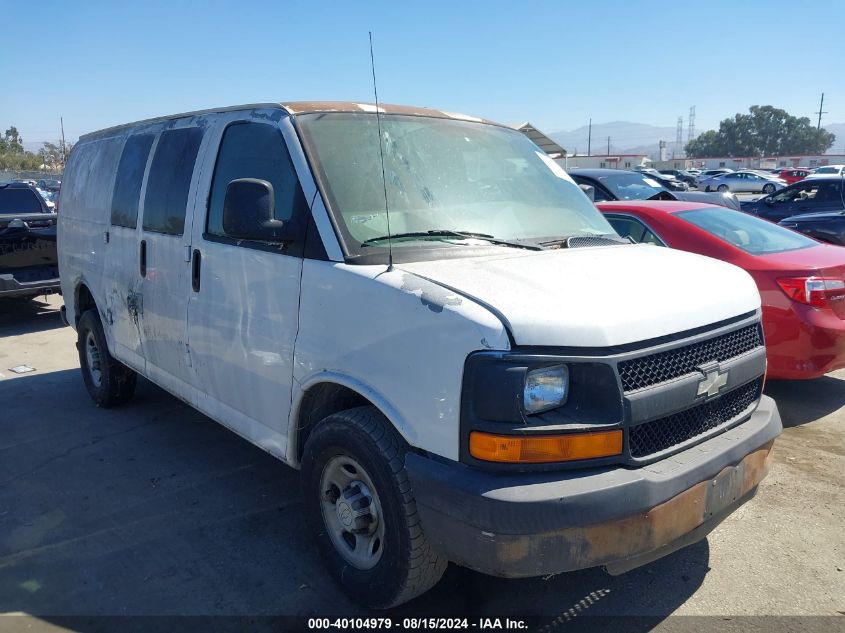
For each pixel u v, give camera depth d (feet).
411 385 8.89
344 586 10.49
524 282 9.16
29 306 37.17
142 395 20.72
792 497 13.88
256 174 11.95
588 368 8.35
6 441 17.28
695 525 8.96
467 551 8.31
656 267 10.47
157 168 15.07
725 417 10.07
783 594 10.81
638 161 230.89
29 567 11.68
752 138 400.88
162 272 14.39
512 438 8.09
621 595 10.78
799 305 16.97
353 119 12.03
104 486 14.73
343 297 9.87
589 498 8.02
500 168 13.09
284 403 11.16
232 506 13.79
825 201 44.45
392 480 9.21
